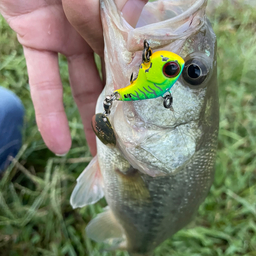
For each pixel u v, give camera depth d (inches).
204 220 13.7
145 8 5.9
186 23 4.8
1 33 15.2
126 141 5.7
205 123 5.9
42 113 8.7
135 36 4.8
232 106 15.7
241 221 13.4
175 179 6.7
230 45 15.8
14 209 11.5
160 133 5.5
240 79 15.6
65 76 14.6
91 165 8.0
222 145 14.9
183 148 5.7
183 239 13.0
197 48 4.9
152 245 8.7
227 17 16.6
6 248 11.7
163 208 7.2
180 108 5.3
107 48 5.4
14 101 11.4
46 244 12.1
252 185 14.4
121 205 7.7
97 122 5.6
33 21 7.5
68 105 14.0
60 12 7.5
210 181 7.6
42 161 13.5
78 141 13.8
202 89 5.3
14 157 12.4
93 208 12.4
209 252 12.7
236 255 12.9
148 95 4.7
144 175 6.7
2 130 10.7
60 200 12.0
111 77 5.5
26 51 8.1
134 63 5.0
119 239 9.7
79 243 12.1
